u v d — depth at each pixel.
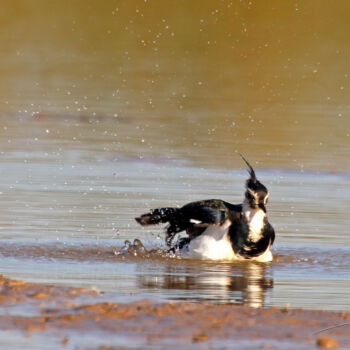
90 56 38.28
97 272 10.59
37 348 7.14
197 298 9.28
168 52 39.19
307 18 41.06
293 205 15.45
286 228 13.67
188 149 21.30
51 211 14.25
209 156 20.39
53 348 7.14
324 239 13.01
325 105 29.27
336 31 40.19
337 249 12.39
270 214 14.67
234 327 7.92
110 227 13.26
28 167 18.45
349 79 34.16
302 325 8.08
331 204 15.59
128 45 40.19
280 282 10.34
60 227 13.16
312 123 25.75
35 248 11.84
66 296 8.98
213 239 11.72
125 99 29.92
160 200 15.34
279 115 27.08
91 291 9.30
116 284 9.88
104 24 42.56
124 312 8.27
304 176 18.34
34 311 8.27
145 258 11.62
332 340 7.48
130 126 24.86
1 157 19.58
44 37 41.28
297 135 23.62
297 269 11.20
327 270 11.13
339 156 20.77
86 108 27.91
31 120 25.47
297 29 40.03
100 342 7.33
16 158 19.55
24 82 32.53
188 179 17.56
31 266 10.77
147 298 9.12
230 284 10.16
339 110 28.31
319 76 34.62
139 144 21.91
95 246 12.10
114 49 39.53
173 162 19.56
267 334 7.73
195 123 25.45
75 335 7.52
